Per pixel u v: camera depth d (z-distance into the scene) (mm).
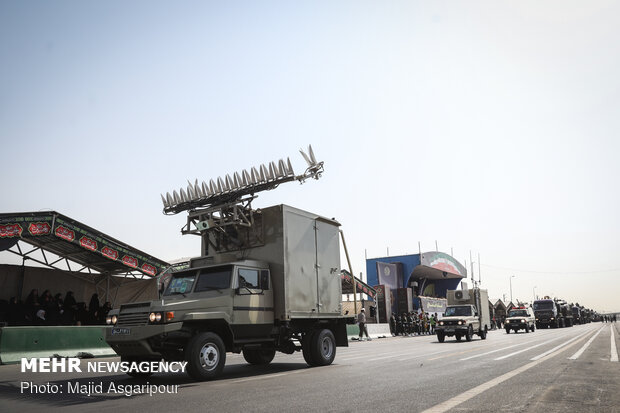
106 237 19609
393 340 29531
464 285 70812
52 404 6617
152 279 23016
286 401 6207
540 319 49000
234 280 9867
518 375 8422
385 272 53938
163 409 5910
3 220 17078
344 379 8500
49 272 21172
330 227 12594
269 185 11812
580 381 7578
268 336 10641
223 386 7883
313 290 11508
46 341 15594
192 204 12977
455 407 5508
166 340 8812
